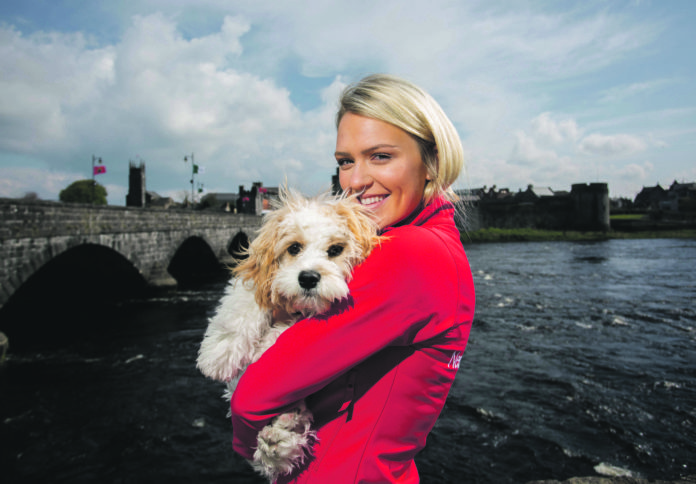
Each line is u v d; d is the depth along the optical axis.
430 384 1.10
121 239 18.91
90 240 16.58
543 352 11.43
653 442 6.95
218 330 1.35
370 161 1.30
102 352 12.36
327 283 1.09
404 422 1.08
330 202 1.41
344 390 1.14
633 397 8.56
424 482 6.05
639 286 22.38
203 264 33.28
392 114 1.24
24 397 9.26
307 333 1.06
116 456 7.04
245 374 1.12
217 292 22.83
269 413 1.08
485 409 8.12
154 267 22.00
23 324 15.76
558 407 8.19
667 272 27.77
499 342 12.40
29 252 13.37
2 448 7.29
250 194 66.06
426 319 1.05
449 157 1.27
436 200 1.36
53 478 6.49
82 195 53.41
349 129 1.32
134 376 10.42
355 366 1.14
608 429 7.37
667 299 18.75
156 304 19.34
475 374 9.88
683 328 13.77
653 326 14.09
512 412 8.01
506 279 25.59
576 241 62.31
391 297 1.02
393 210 1.30
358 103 1.29
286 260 1.33
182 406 8.74
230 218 34.34
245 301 1.41
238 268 1.47
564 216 76.00
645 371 9.95
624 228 74.00
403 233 1.13
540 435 7.20
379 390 1.09
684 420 7.62
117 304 19.34
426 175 1.35
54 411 8.59
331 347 1.03
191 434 7.66
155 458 6.95
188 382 9.99
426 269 1.04
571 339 12.65
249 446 1.20
